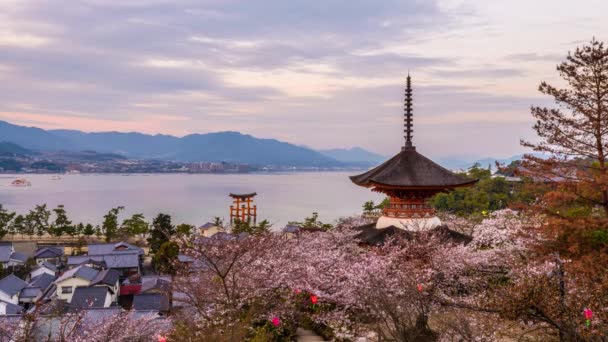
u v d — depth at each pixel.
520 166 16.73
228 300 16.45
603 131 15.30
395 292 15.55
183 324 17.56
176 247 43.59
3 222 93.81
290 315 17.97
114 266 67.50
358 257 20.41
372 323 16.45
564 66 15.80
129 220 92.06
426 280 16.16
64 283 53.22
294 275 18.11
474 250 21.03
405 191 21.95
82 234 98.94
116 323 22.05
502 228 22.95
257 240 18.98
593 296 11.53
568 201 15.44
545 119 16.14
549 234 15.30
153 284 47.25
